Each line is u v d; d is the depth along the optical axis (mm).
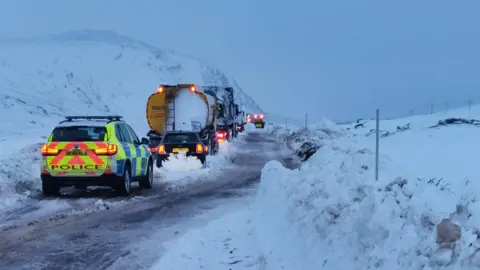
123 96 108500
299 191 8953
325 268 5965
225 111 44031
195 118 30125
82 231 10055
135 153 15773
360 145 25266
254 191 16203
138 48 130375
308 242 6832
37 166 18719
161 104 30281
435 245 4605
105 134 14469
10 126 47031
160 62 128750
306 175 10133
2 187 14312
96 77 112875
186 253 8156
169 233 9891
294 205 8391
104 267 7656
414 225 5254
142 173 16453
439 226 4598
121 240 9312
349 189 7457
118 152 14477
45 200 13773
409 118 51375
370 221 5797
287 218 8398
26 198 14023
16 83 96812
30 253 8422
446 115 45312
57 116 65312
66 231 10047
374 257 5254
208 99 30688
